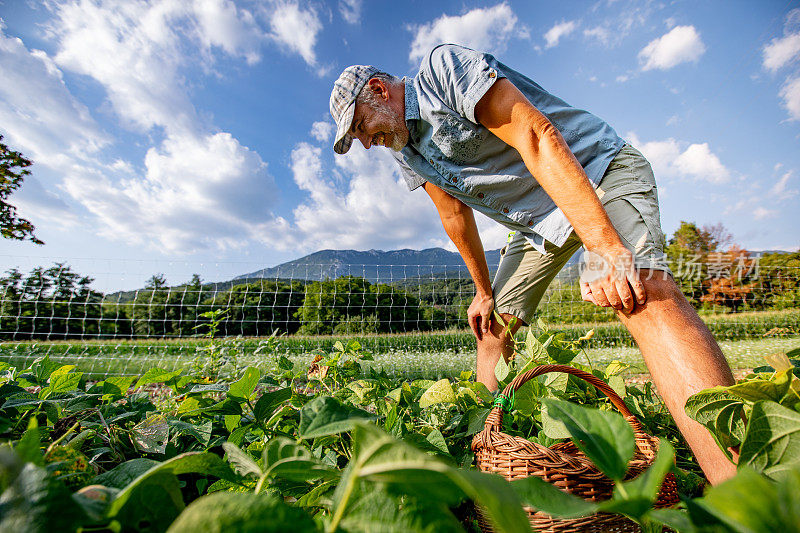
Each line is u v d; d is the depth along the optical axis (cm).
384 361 509
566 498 37
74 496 35
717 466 82
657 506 74
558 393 112
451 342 682
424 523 35
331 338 688
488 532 76
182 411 106
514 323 192
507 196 166
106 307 934
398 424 99
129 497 42
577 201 110
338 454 108
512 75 155
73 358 541
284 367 142
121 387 124
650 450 83
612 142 138
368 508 37
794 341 674
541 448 79
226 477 52
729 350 595
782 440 55
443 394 124
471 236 203
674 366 93
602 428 46
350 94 173
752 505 27
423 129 176
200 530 29
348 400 126
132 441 97
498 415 92
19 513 30
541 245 168
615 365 133
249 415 111
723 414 71
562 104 154
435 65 155
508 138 131
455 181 176
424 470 31
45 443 85
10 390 105
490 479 29
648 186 128
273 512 31
